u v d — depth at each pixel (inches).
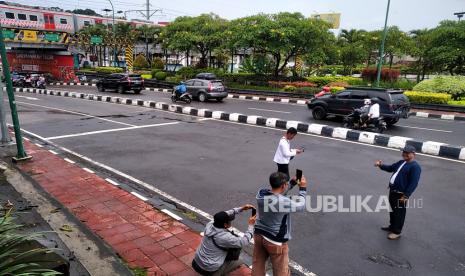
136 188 270.2
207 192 264.8
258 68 1170.0
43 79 1237.7
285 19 1039.6
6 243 116.0
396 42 1298.0
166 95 1035.3
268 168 323.9
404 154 193.6
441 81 819.4
